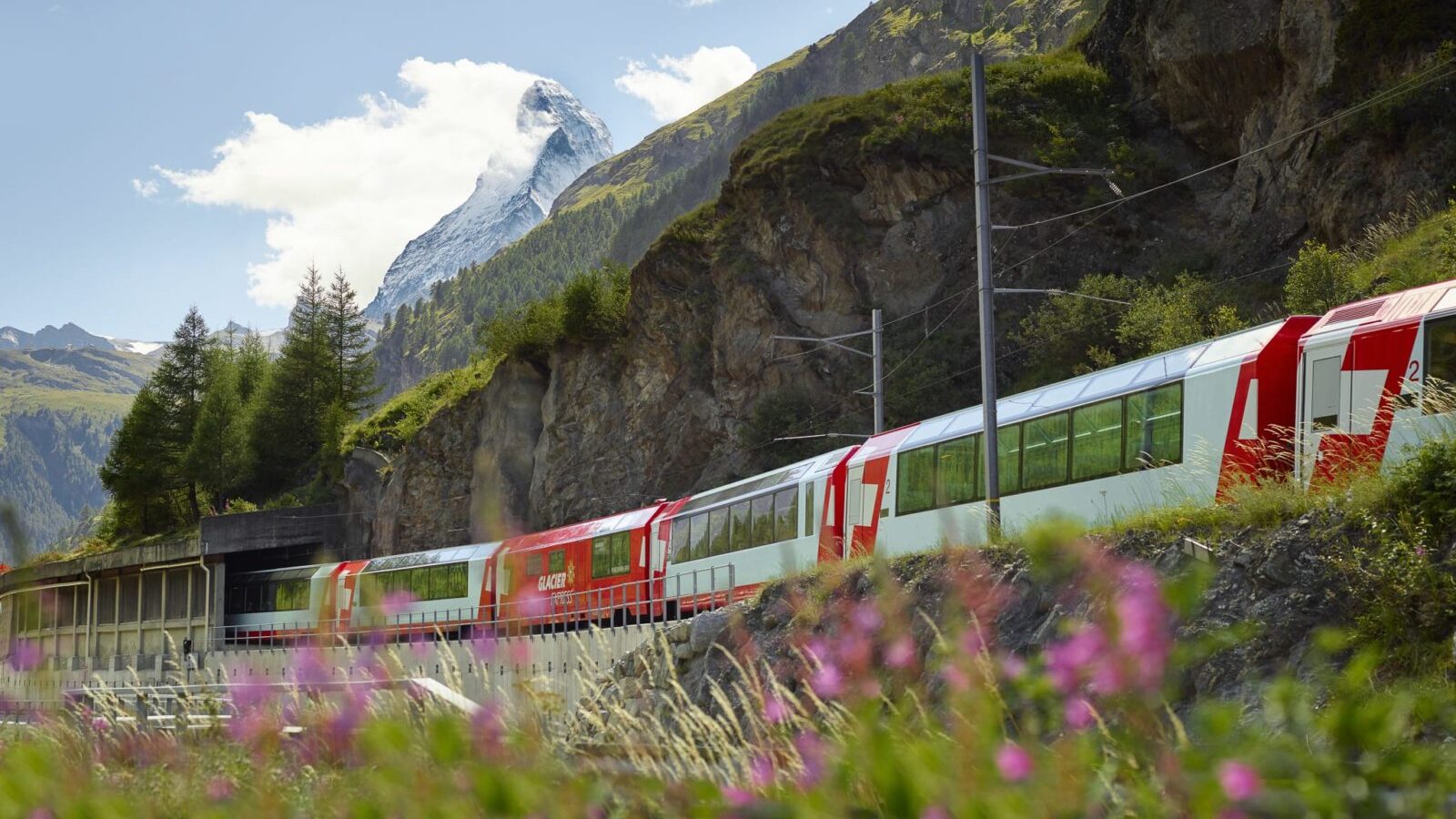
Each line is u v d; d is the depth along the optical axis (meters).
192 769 6.61
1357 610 12.73
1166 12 54.81
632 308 66.44
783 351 58.28
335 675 7.35
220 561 63.62
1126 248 53.12
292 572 58.47
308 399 108.56
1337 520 13.77
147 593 67.31
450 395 86.06
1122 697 4.67
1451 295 18.16
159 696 8.00
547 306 75.88
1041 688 4.89
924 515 27.92
